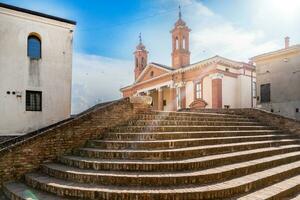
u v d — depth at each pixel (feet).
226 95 82.38
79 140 30.91
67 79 51.24
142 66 132.98
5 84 44.98
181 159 25.04
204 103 83.87
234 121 45.85
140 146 27.32
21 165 27.12
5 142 38.06
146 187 20.65
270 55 69.67
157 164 23.03
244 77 86.48
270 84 70.03
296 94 64.80
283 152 34.60
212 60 81.51
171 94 98.37
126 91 130.82
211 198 19.49
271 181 24.52
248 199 19.58
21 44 46.65
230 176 23.54
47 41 49.44
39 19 48.39
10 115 45.16
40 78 48.34
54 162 28.73
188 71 92.89
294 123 45.96
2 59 44.80
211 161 24.84
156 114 38.65
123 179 21.29
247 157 28.68
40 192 22.24
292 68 66.08
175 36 106.63
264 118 51.16
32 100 47.85
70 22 51.60
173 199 18.99
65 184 21.91
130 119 36.17
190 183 21.29
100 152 26.55
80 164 25.14
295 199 21.79
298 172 28.86
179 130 33.40
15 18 46.21
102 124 33.01
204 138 31.37
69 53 51.85
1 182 25.96
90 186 21.09
